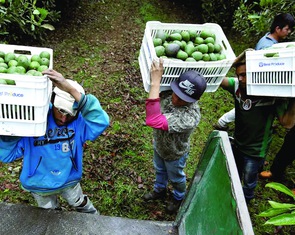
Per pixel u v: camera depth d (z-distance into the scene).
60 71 5.40
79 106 2.46
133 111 4.96
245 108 3.15
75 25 6.41
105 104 4.99
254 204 4.03
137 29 6.68
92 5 6.98
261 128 3.17
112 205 3.81
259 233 3.77
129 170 4.16
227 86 3.23
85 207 3.19
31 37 5.70
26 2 4.80
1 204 2.94
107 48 6.07
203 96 5.48
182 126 2.79
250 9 6.06
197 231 2.40
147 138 4.60
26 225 2.83
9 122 2.24
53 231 2.82
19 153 2.62
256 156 3.31
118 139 4.50
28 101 2.15
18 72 2.26
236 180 1.98
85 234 2.84
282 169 4.11
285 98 3.03
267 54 2.75
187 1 7.54
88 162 4.18
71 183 2.84
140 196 3.92
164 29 2.98
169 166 3.29
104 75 5.48
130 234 2.87
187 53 2.79
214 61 2.71
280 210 1.58
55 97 2.40
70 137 2.61
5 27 4.91
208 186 2.39
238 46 6.51
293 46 2.73
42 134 2.30
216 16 6.70
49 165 2.66
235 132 3.40
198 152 4.58
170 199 3.93
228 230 1.88
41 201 2.98
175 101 2.74
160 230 2.91
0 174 3.97
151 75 2.64
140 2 7.42
